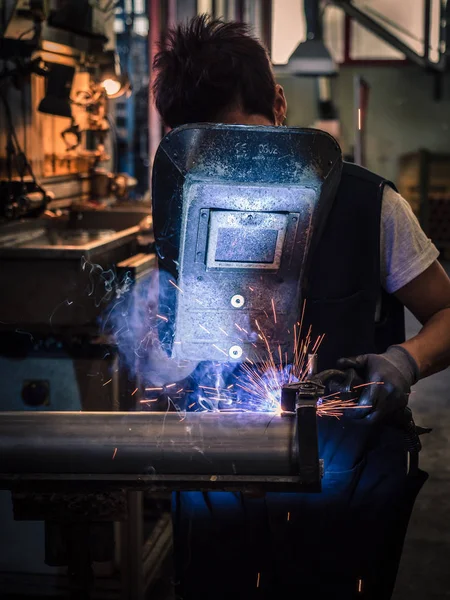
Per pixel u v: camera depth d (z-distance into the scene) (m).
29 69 2.51
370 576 1.31
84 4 2.87
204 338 1.20
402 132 12.81
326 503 1.28
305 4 8.51
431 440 4.03
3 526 2.31
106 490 0.98
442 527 3.08
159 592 2.55
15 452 0.97
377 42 12.68
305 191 1.11
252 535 1.30
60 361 2.18
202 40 1.28
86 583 1.19
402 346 1.17
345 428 1.27
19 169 2.77
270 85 1.29
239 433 0.96
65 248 2.12
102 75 3.25
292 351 1.22
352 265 1.29
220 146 1.09
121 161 7.84
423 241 1.30
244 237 1.13
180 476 0.97
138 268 2.28
